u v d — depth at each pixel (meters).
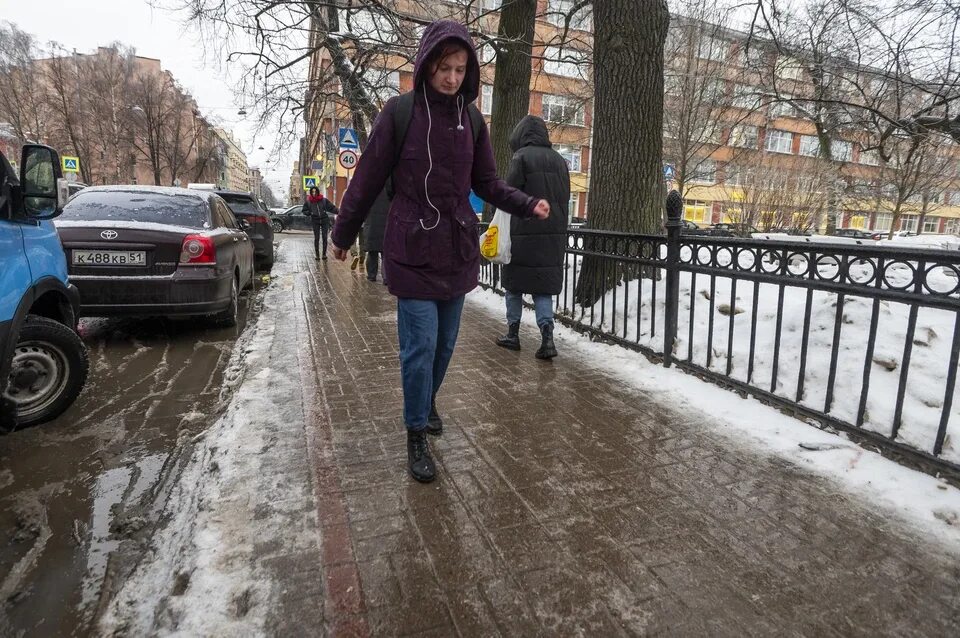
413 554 1.95
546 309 4.38
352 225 2.38
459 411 3.32
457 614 1.66
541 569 1.88
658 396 3.59
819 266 3.02
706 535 2.08
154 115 39.44
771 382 3.32
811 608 1.70
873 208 23.34
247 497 2.30
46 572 1.90
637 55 5.49
